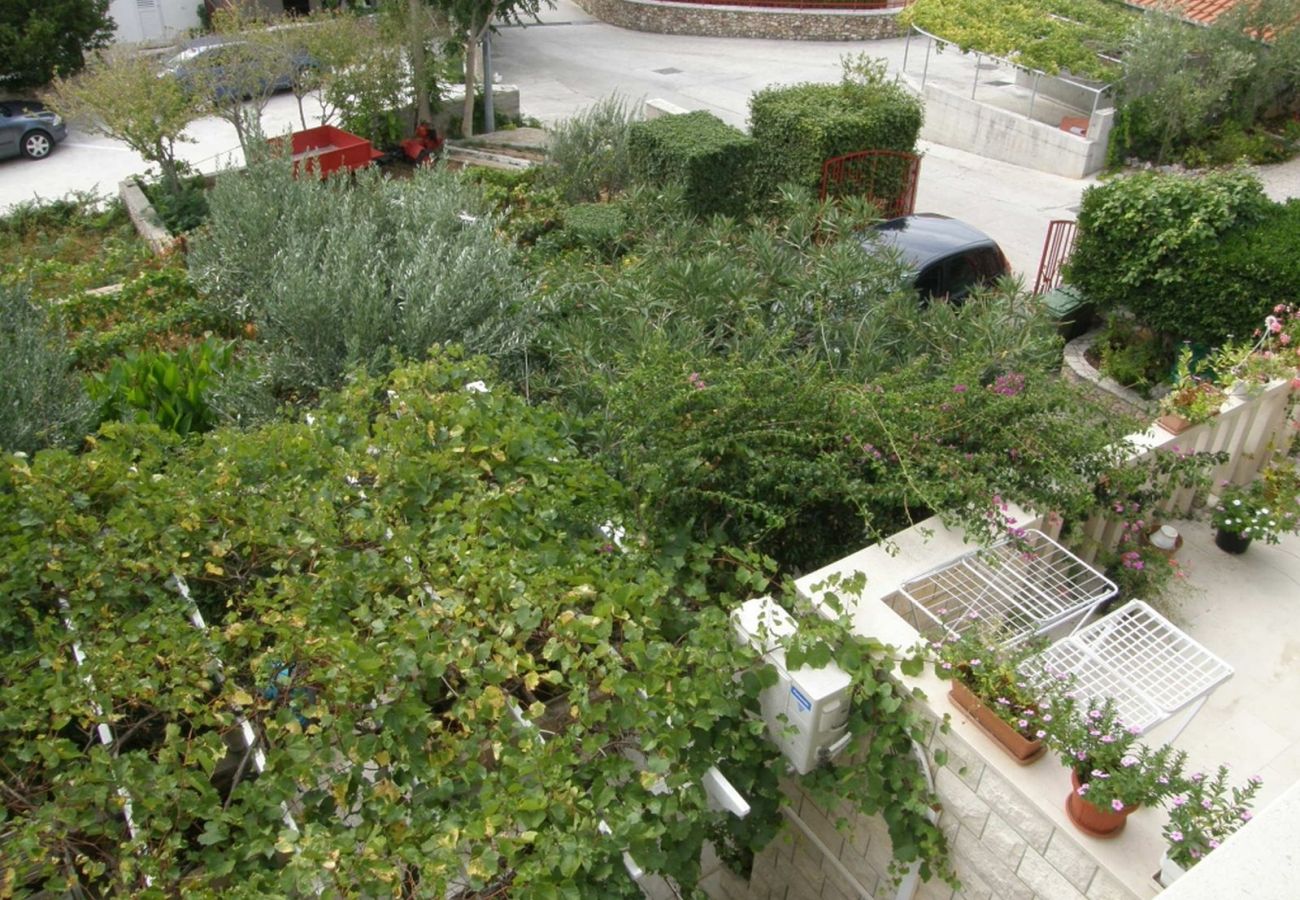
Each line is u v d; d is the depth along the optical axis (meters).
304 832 3.00
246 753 3.39
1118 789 2.82
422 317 7.27
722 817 3.60
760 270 6.69
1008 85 18.06
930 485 4.02
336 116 18.48
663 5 24.86
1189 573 4.79
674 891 3.71
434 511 4.15
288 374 7.44
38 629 3.69
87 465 4.42
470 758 3.20
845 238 6.62
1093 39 15.65
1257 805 3.61
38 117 17.27
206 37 18.56
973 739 3.20
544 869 2.82
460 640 3.45
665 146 11.34
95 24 19.05
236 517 4.23
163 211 13.95
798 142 11.79
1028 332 5.41
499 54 22.91
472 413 4.66
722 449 4.23
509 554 3.85
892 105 12.12
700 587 3.87
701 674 3.37
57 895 3.07
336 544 4.06
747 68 22.05
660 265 6.69
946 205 14.23
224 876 3.03
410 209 9.12
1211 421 4.90
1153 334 9.15
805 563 4.46
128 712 3.65
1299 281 7.89
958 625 3.75
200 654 3.57
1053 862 3.08
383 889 2.83
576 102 19.89
